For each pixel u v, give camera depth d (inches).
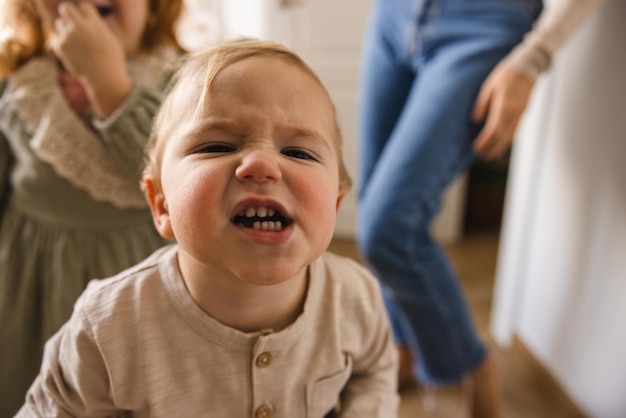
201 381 21.7
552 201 49.8
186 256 20.8
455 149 38.6
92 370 21.5
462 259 81.5
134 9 33.0
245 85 18.4
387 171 39.2
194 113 18.9
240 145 18.5
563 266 48.4
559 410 49.9
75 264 33.2
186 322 21.5
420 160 37.8
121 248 33.7
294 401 23.0
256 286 20.3
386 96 46.8
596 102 42.4
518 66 35.9
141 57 35.4
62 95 31.9
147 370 21.4
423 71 42.0
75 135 31.3
